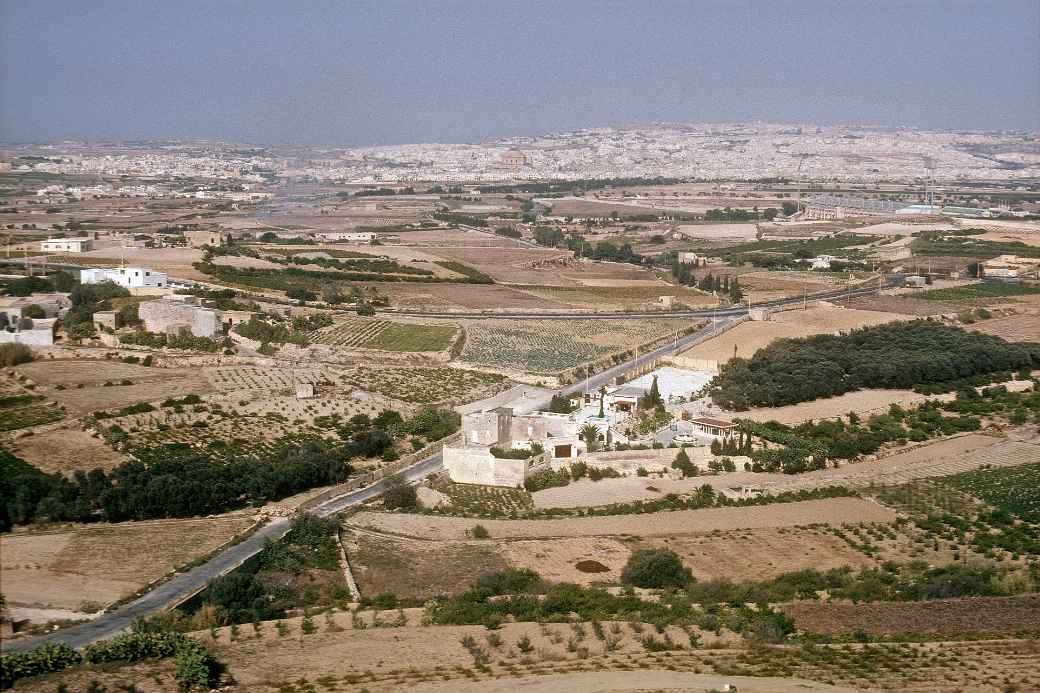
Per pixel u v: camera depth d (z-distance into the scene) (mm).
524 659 158750
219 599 170375
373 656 157875
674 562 192000
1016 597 185875
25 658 146500
